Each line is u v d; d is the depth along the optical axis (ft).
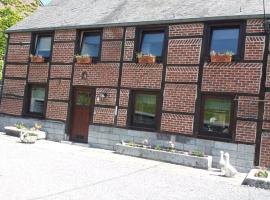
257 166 33.78
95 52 45.19
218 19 36.45
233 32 36.55
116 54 42.73
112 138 42.24
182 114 37.86
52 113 47.19
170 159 36.24
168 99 38.81
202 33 37.52
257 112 34.19
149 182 27.53
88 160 34.60
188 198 23.81
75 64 45.93
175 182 28.14
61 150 39.55
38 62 49.16
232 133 35.19
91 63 44.55
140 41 41.78
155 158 37.06
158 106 39.42
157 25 40.37
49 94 47.70
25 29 50.34
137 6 45.96
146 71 40.45
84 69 45.11
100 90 43.47
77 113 45.78
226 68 35.88
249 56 34.91
